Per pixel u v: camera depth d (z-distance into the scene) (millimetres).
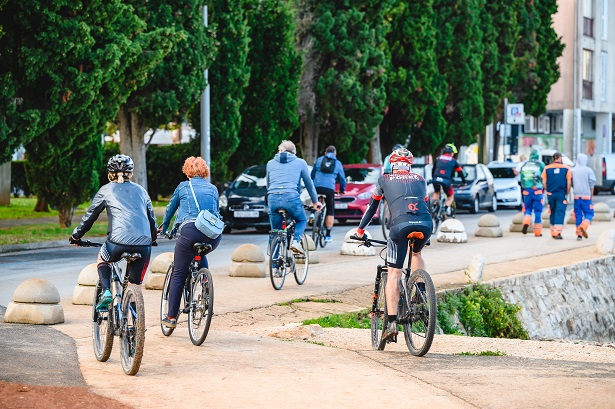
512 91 81125
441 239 36000
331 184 33375
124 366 12664
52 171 40156
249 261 24500
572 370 13492
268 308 19828
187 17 43156
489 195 56688
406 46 63125
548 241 37219
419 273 14562
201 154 44938
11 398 10891
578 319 29562
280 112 53094
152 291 21672
